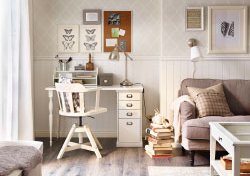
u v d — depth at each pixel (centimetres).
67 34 554
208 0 528
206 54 533
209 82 507
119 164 421
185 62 536
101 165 417
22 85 430
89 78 538
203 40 532
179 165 417
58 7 552
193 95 474
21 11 427
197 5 529
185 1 528
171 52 534
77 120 563
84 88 441
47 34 555
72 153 468
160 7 545
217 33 530
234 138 287
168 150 450
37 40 555
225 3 529
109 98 561
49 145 512
